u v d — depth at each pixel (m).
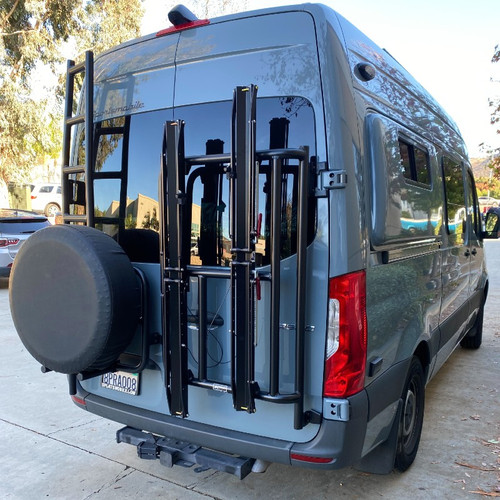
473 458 3.52
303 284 2.32
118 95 3.03
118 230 3.07
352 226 2.35
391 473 3.29
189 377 2.62
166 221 2.55
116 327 2.50
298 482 3.23
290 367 2.45
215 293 2.63
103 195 3.13
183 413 2.58
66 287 2.54
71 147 3.42
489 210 5.76
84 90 3.11
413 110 3.46
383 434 2.74
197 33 2.72
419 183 3.25
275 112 2.47
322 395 2.40
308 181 2.35
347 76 2.43
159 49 2.86
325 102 2.35
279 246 2.29
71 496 3.09
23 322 2.70
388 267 2.76
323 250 2.35
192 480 3.27
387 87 3.02
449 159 4.36
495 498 3.03
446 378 5.27
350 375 2.37
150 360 2.88
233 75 2.61
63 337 2.57
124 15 16.97
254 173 2.28
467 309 5.17
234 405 2.41
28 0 14.73
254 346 2.38
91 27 16.67
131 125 2.98
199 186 2.67
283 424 2.49
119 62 3.03
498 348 6.47
